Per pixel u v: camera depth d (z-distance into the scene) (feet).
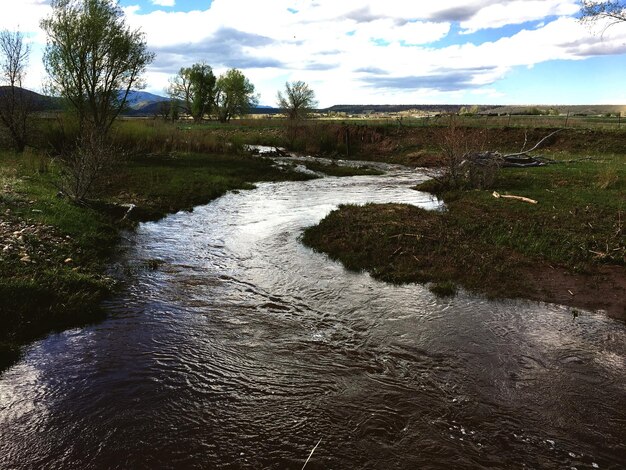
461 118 140.97
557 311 28.27
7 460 14.88
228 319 26.55
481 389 19.79
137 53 95.35
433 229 43.96
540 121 165.68
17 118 77.30
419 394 19.33
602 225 43.62
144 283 31.65
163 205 56.85
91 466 14.79
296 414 17.80
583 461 15.57
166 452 15.53
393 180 90.17
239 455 15.51
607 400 19.15
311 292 31.22
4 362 20.66
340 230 44.83
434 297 30.37
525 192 61.11
